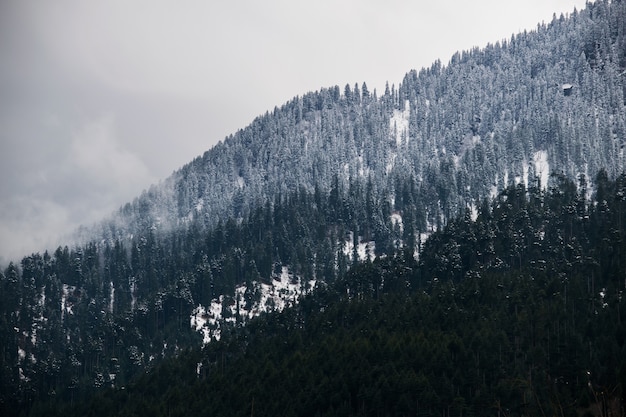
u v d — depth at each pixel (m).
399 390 171.88
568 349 170.50
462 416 166.50
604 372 157.62
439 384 171.88
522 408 147.88
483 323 193.25
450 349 184.88
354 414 177.00
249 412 183.12
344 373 185.25
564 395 149.50
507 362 177.38
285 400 182.50
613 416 53.25
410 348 187.25
